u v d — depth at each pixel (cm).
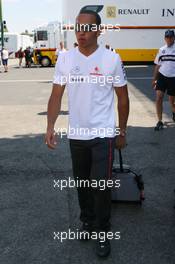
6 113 1023
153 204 438
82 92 312
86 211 359
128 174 436
